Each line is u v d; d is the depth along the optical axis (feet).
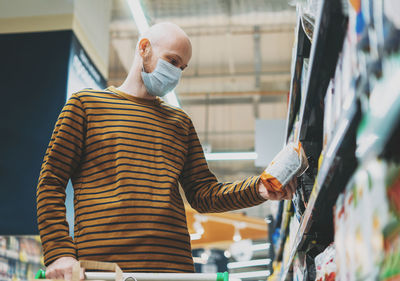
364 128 2.80
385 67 2.30
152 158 5.38
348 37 3.16
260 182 5.35
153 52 5.73
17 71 18.20
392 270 2.31
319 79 4.14
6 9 18.92
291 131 7.11
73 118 5.34
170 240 5.07
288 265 7.13
